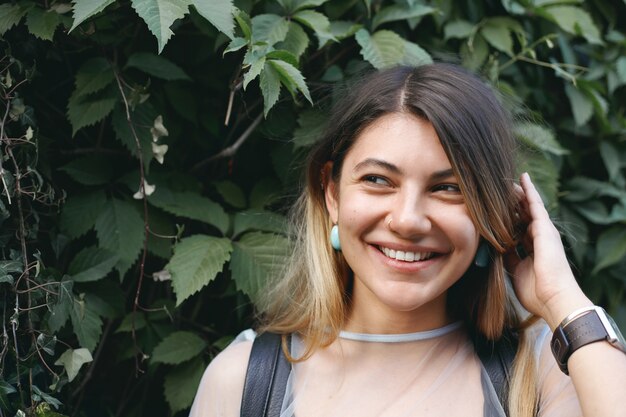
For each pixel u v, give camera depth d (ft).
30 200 5.31
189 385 5.96
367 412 4.69
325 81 6.20
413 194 4.42
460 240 4.49
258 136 6.38
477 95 4.63
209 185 6.42
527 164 6.37
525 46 6.58
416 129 4.45
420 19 6.30
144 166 5.86
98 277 5.46
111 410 6.25
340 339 4.98
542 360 4.82
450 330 4.98
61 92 5.84
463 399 4.71
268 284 5.71
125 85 5.58
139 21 5.76
